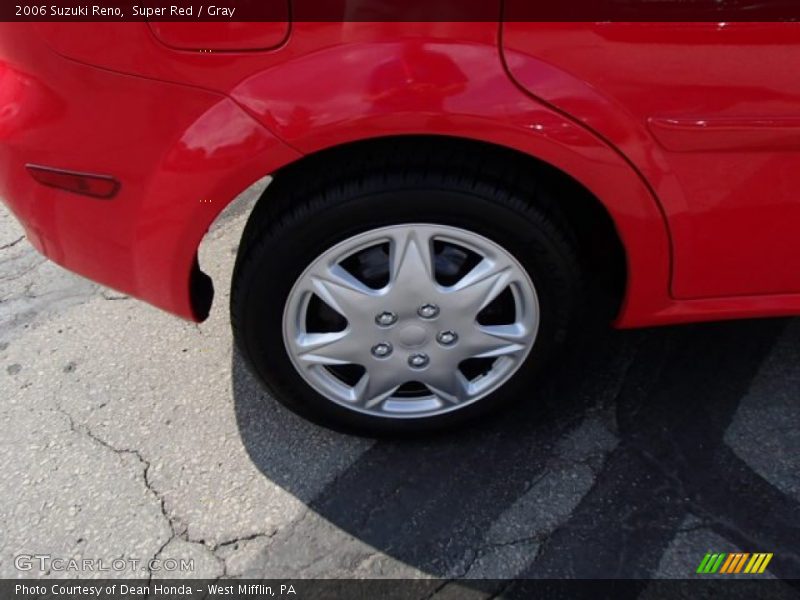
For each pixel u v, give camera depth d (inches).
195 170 59.4
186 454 80.7
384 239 64.7
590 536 70.9
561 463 77.9
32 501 76.2
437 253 67.6
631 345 91.1
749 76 58.4
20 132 61.5
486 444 80.2
